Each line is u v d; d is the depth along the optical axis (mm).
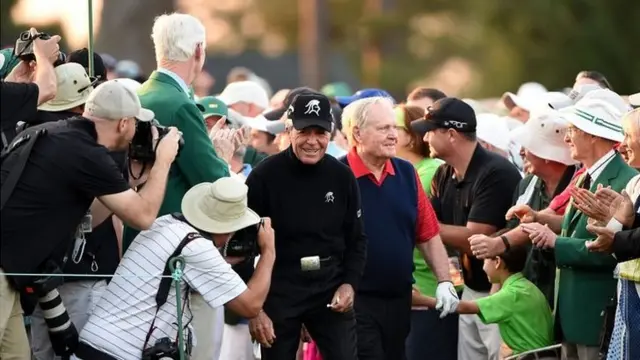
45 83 22812
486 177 30062
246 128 28125
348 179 26172
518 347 28531
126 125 22906
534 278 29312
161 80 25516
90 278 24219
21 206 21922
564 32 111375
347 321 26266
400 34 121125
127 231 25047
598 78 36438
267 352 26047
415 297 29047
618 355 25484
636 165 25703
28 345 22719
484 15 115000
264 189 25812
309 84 114688
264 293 24000
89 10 25797
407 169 28219
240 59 109125
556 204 28234
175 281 22969
